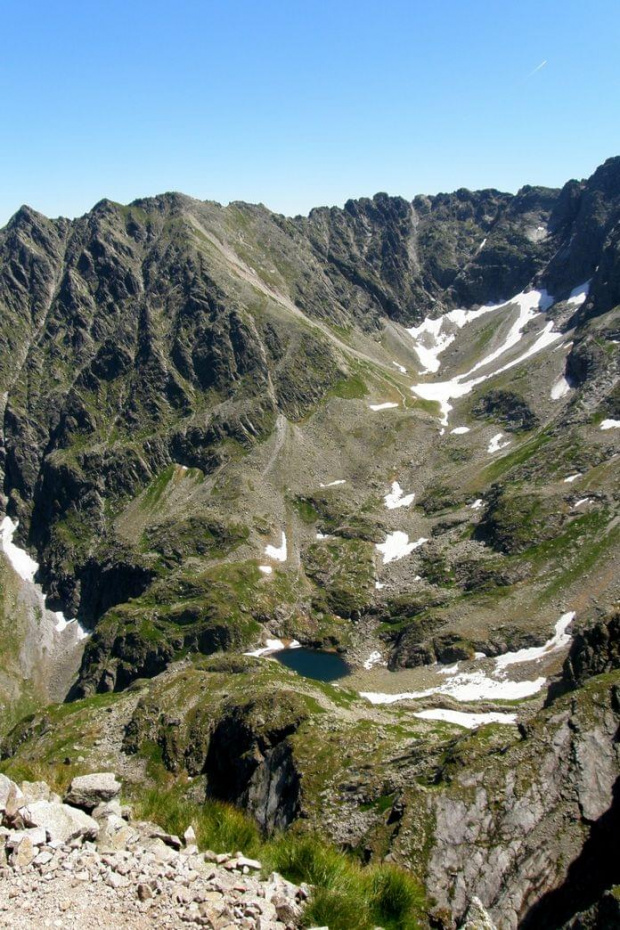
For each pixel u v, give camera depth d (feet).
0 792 60.54
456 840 154.20
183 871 56.65
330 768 234.79
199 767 314.55
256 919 52.26
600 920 69.77
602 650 315.17
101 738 357.82
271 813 237.45
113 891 51.01
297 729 276.62
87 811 66.23
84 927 46.11
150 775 319.47
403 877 69.62
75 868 52.80
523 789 156.97
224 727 313.32
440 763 200.34
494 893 137.69
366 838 176.96
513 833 147.74
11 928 44.34
